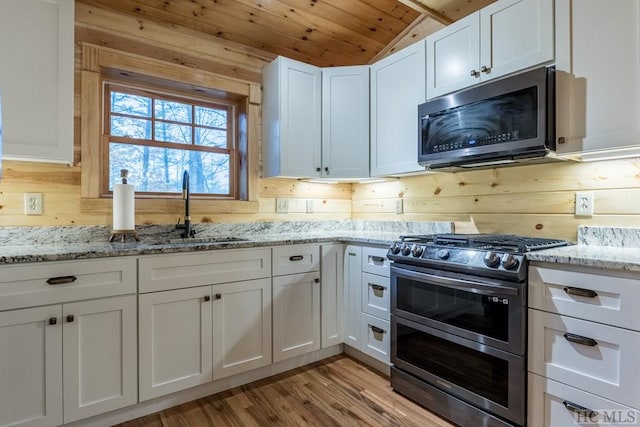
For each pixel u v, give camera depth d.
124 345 1.70
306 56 2.98
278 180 2.88
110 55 2.15
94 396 1.63
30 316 1.48
